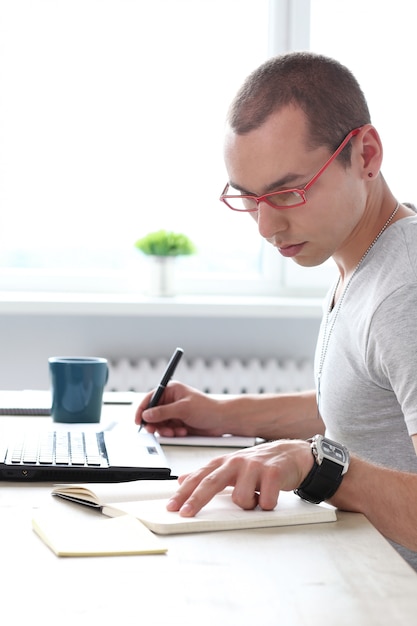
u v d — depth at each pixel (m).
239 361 3.01
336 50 3.17
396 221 1.29
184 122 3.17
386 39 3.17
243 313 2.96
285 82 1.16
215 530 0.96
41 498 1.10
